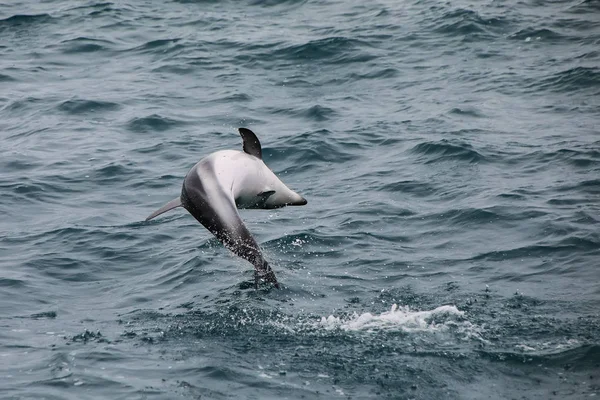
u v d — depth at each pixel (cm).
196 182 3531
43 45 9212
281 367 3234
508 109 6950
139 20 10131
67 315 3853
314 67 8369
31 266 4416
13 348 3462
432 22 9488
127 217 5112
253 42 9119
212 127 6806
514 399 2997
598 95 7150
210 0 10975
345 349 3378
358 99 7444
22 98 7581
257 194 3766
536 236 4525
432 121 6719
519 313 3669
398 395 3028
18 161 6088
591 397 2994
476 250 4431
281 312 3756
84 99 7450
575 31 8975
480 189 5259
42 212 5212
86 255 4569
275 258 4397
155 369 3231
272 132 6606
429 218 4891
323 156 6066
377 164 5875
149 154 6212
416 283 4062
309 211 5094
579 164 5575
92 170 5878
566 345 3344
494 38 8919
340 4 10606
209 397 3009
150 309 3869
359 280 4116
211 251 4550
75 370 3228
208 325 3638
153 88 7831
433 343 3409
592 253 4275
